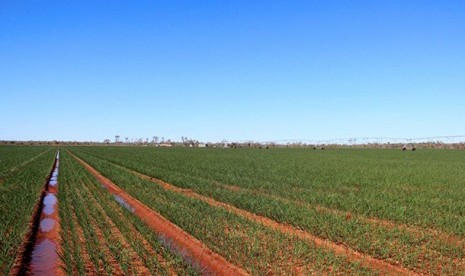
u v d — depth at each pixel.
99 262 13.00
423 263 12.44
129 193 27.53
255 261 12.32
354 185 30.78
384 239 14.45
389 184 30.92
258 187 28.78
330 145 174.12
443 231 16.34
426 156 76.19
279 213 18.78
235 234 15.23
